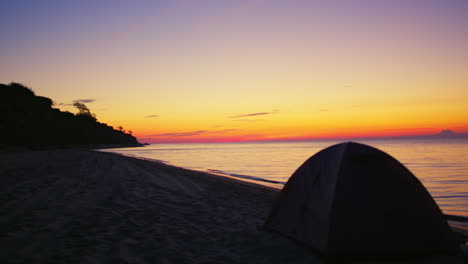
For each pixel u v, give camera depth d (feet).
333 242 12.03
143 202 23.26
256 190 35.47
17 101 247.29
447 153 170.30
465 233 18.04
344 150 13.99
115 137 566.36
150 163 77.41
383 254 11.71
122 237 14.26
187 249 13.19
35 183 29.09
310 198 14.10
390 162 13.46
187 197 27.43
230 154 217.15
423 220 12.45
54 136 257.96
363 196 12.57
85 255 11.64
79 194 24.54
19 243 12.43
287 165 101.45
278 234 15.20
